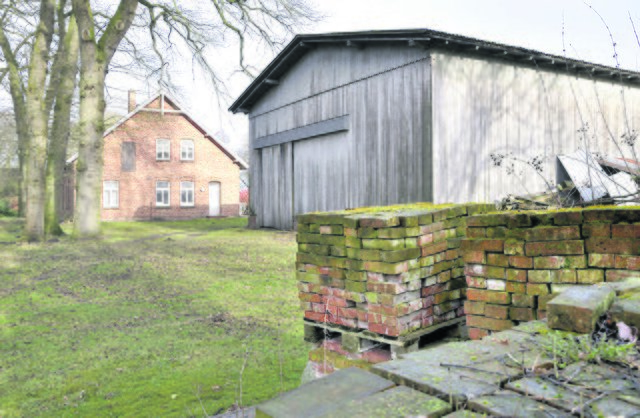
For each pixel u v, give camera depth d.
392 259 3.58
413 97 12.82
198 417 4.27
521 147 13.82
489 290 3.36
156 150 31.36
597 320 2.27
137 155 30.83
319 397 1.73
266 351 6.25
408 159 12.98
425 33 11.86
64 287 10.59
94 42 18.33
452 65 12.61
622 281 2.72
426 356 2.11
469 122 12.87
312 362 4.26
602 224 2.93
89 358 6.20
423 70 12.54
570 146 14.91
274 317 7.87
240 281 10.65
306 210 17.56
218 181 33.09
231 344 6.60
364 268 3.79
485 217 3.38
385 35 12.95
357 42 14.20
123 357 6.20
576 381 1.78
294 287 9.95
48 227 19.64
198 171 32.47
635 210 2.81
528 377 1.83
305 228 4.33
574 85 15.13
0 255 14.68
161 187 31.52
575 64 13.99
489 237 3.37
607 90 16.00
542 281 3.10
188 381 5.32
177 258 13.70
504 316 3.27
